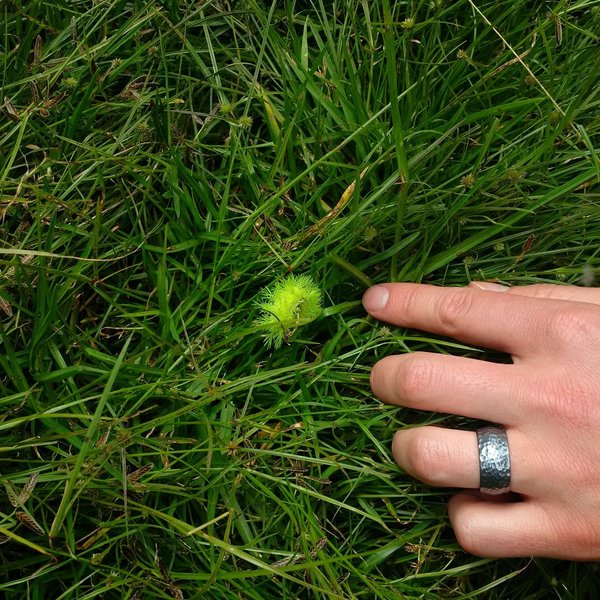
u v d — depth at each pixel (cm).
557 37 25
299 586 25
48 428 24
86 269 26
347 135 27
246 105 26
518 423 22
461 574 25
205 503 25
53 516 24
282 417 25
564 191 25
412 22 25
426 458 23
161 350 25
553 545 22
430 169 27
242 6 27
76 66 27
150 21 27
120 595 24
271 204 25
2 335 23
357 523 26
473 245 26
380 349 26
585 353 22
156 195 26
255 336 25
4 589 23
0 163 26
